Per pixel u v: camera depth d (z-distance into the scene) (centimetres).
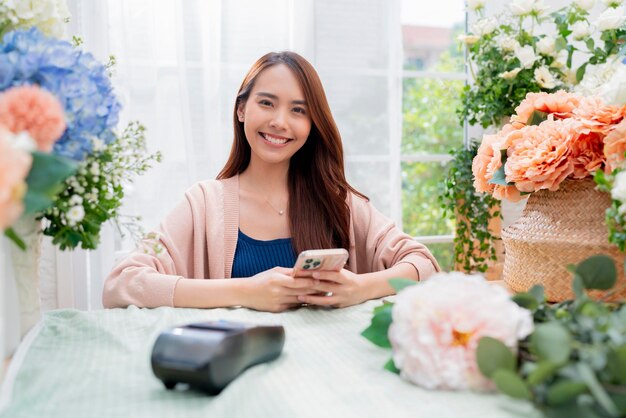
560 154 106
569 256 108
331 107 197
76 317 101
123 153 91
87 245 86
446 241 223
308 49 193
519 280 116
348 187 161
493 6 213
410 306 65
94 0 174
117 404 65
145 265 125
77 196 81
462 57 224
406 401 63
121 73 178
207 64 185
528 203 118
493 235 207
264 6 190
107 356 82
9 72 73
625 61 128
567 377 55
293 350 83
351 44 198
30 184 56
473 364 63
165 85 184
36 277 91
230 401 63
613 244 104
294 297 110
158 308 108
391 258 145
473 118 192
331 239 155
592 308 62
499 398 63
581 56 208
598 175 93
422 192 222
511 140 115
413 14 219
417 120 221
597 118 103
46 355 83
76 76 78
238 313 107
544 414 56
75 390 69
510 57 180
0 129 51
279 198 158
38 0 86
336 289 112
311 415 60
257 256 151
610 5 161
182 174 185
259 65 154
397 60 201
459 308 63
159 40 183
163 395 68
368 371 74
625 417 53
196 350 67
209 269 149
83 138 77
